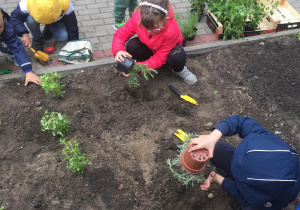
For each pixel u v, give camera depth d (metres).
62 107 3.75
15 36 3.84
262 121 3.70
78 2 5.42
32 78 3.96
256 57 4.52
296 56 4.54
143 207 2.91
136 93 4.02
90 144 3.37
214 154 2.88
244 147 2.35
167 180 3.07
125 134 3.48
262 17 4.80
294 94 4.01
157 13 3.08
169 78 4.18
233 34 4.74
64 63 4.29
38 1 3.76
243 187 2.26
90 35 4.81
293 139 3.53
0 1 5.28
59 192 2.99
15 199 2.95
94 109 3.74
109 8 5.34
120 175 3.11
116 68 4.25
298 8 5.53
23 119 3.61
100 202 2.93
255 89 4.07
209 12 4.94
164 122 3.62
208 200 3.00
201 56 4.56
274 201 2.25
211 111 3.79
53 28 4.46
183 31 4.58
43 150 3.32
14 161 3.23
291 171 2.12
